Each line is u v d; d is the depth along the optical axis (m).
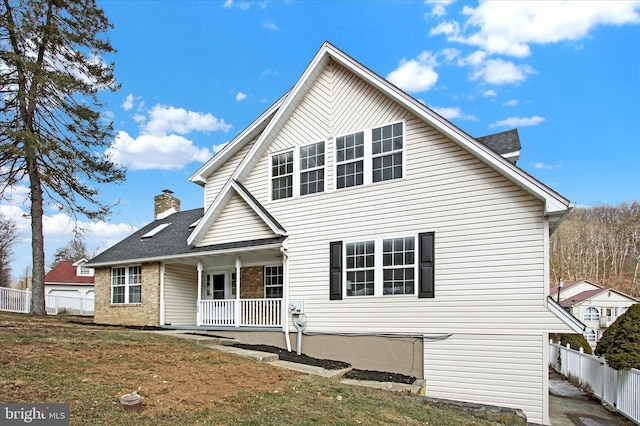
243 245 12.98
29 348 7.05
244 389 6.58
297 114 12.93
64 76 16.70
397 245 10.59
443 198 10.14
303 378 7.97
